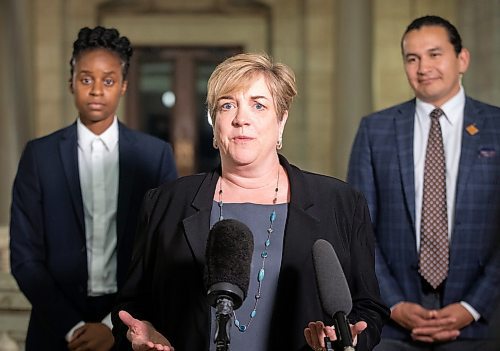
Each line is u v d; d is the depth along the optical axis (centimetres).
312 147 1734
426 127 536
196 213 351
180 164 1869
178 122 1866
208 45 1834
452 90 533
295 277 341
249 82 338
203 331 339
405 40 538
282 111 347
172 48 1848
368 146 546
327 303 299
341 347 287
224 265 293
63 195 501
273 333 338
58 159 505
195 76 1861
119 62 511
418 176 530
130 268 370
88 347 480
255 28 1820
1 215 1538
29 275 489
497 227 519
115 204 509
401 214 528
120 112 1850
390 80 1538
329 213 355
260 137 343
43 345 493
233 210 352
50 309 486
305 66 1748
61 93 1742
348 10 1560
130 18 1820
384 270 530
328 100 1738
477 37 1349
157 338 334
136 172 512
